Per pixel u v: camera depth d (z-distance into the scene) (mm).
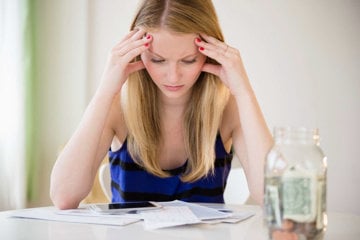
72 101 2984
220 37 1337
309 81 3193
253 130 1312
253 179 1296
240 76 1325
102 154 1389
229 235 854
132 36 1283
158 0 1239
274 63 3207
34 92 2771
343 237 865
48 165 2906
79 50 3012
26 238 821
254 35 3209
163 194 1434
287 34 3203
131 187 1437
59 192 1217
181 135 1450
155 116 1433
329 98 3189
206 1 1283
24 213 1061
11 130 2596
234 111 1508
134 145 1428
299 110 3193
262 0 3205
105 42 3125
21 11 2654
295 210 694
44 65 2902
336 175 3174
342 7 3176
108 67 1315
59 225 938
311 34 3195
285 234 701
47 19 2922
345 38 3176
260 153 1293
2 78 2584
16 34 2613
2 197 2596
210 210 1089
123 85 1447
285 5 3199
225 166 1508
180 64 1234
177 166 1478
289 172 698
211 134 1423
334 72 3188
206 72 1414
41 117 2879
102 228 907
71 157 1248
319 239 716
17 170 2613
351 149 3168
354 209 3156
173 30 1182
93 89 3109
